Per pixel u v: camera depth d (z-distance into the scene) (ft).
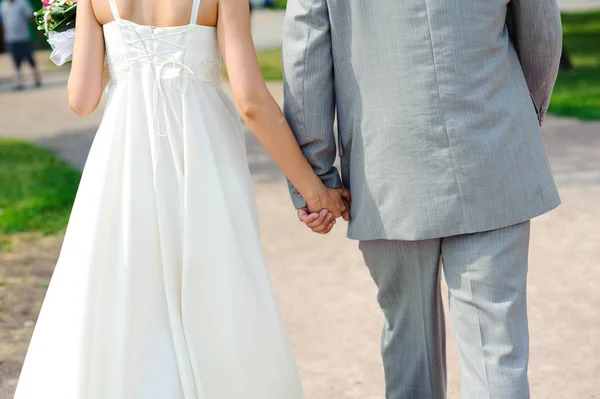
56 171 34.14
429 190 9.64
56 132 44.04
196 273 9.37
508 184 9.61
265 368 9.68
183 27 9.48
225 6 9.46
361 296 17.99
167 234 9.36
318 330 16.26
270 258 20.98
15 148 39.78
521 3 9.90
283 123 9.80
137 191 9.39
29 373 9.57
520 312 9.78
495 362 9.60
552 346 14.96
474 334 9.79
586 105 40.40
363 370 14.43
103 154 9.50
